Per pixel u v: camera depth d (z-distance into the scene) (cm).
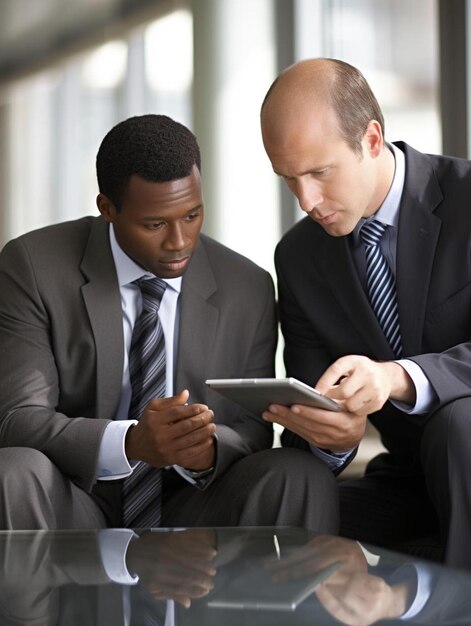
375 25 495
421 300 226
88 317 222
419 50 470
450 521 192
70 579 137
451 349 215
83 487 207
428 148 467
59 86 702
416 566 140
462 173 231
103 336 222
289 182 213
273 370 241
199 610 122
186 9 611
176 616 120
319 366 242
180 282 230
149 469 222
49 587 133
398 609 119
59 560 148
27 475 195
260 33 574
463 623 114
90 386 223
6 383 219
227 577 137
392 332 230
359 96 213
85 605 125
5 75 722
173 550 153
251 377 236
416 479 250
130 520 221
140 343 224
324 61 215
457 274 225
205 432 201
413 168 231
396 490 249
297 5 552
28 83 714
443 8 457
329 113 207
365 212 227
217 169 589
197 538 162
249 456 211
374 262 231
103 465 206
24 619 120
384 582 132
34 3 665
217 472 212
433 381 204
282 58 564
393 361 209
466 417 195
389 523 243
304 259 239
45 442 208
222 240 585
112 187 213
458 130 455
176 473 229
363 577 134
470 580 132
